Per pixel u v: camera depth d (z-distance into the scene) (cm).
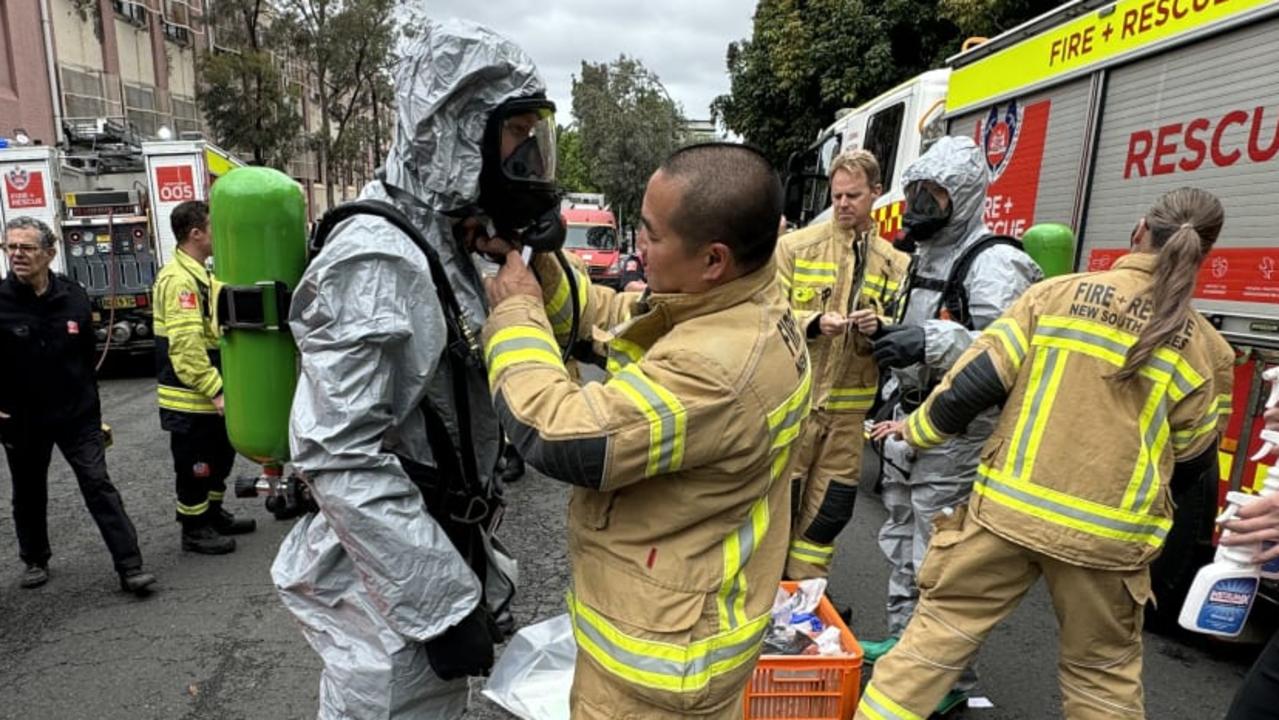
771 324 150
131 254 1059
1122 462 214
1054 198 466
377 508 148
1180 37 365
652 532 149
